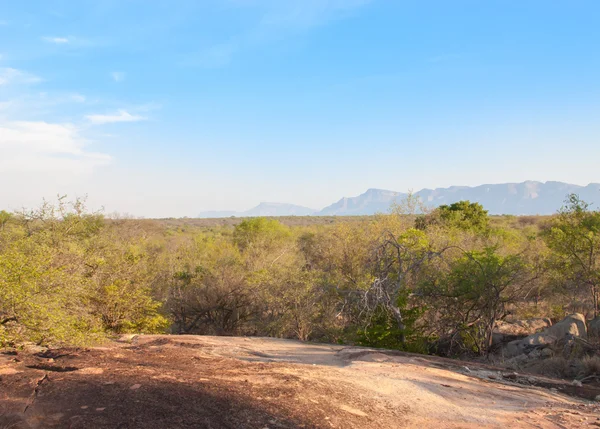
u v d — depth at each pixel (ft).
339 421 15.67
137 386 16.70
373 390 19.93
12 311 24.52
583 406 20.98
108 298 42.34
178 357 24.54
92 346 27.84
